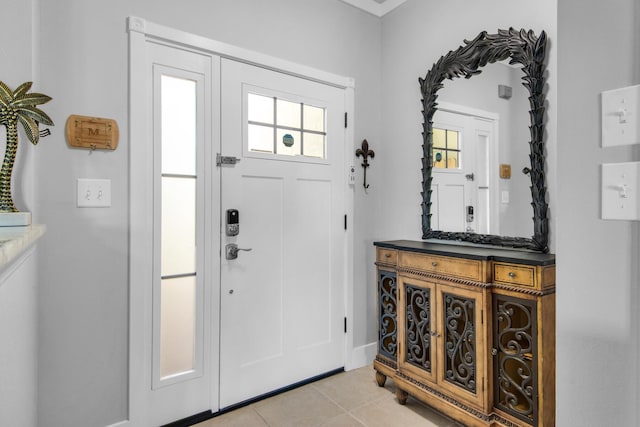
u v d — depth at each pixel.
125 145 1.69
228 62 2.00
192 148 1.90
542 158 1.73
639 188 0.77
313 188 2.36
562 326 0.90
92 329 1.62
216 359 1.96
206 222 1.94
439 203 2.25
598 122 0.84
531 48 1.74
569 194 0.89
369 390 2.23
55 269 1.54
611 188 0.81
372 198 2.65
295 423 1.88
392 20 2.60
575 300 0.88
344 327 2.50
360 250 2.59
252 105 2.11
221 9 1.96
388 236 2.62
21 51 1.35
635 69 0.78
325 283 2.41
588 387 0.86
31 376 1.31
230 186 2.02
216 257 1.97
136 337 1.71
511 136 1.85
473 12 2.07
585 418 0.86
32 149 1.41
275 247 2.19
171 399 1.83
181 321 1.87
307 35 2.30
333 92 2.44
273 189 2.18
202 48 1.89
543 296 1.45
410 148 2.47
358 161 2.57
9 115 1.20
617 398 0.81
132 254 1.70
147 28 1.73
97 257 1.63
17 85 1.34
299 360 2.29
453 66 2.14
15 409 0.96
